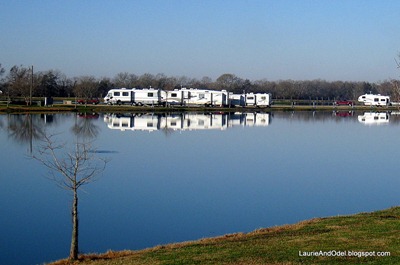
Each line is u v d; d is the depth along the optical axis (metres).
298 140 54.28
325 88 174.00
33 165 34.50
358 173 35.09
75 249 16.00
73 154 36.09
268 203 26.05
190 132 59.44
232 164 37.91
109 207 24.62
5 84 110.12
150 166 36.03
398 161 40.69
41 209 23.92
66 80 131.25
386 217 19.30
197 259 13.99
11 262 17.14
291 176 33.59
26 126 57.84
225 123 72.75
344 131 64.19
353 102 137.88
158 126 65.12
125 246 18.94
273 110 106.81
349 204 26.02
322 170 36.00
